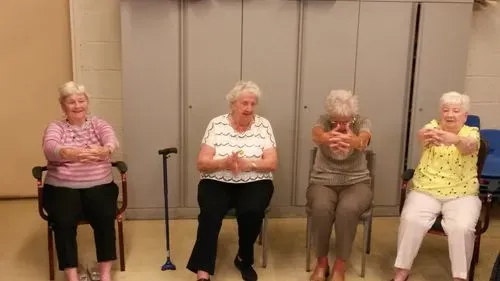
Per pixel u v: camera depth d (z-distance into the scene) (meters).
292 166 3.87
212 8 3.59
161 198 3.86
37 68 4.00
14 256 3.32
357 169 3.10
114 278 3.09
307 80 3.75
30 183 4.20
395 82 3.80
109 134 3.03
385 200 3.99
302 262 3.32
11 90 4.01
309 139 3.83
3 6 3.87
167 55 3.64
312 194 3.05
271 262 3.31
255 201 2.96
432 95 3.83
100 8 3.90
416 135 3.88
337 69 3.75
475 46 4.17
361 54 3.74
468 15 3.73
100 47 3.96
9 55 3.95
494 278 2.54
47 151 2.89
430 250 3.53
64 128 3.01
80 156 2.85
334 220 3.00
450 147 2.96
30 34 3.94
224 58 3.67
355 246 3.55
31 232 3.65
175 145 3.78
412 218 2.91
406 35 3.73
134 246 3.48
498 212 4.07
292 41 3.68
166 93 3.69
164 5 3.56
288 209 3.95
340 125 3.06
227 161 2.96
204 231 2.92
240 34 3.64
